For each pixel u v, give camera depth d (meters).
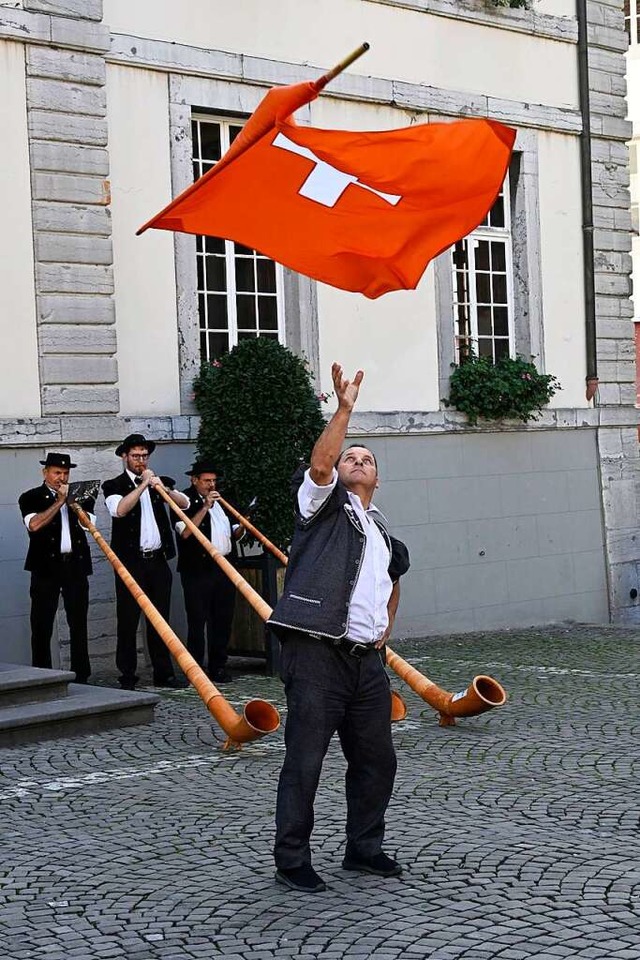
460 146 7.07
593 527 15.35
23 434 10.62
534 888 5.09
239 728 7.30
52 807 6.51
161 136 11.71
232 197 7.23
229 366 11.12
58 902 5.10
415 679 8.50
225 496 10.91
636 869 5.31
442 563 13.78
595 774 7.02
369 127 13.35
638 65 26.09
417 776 7.02
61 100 10.98
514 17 14.55
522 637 13.49
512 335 14.87
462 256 14.41
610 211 15.60
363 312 13.29
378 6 13.38
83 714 8.23
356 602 5.10
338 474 5.23
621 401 15.65
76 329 11.05
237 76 12.19
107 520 11.12
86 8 11.10
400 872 5.30
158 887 5.25
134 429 11.31
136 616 10.12
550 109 14.95
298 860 5.17
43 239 10.89
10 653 10.59
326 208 7.15
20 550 10.64
